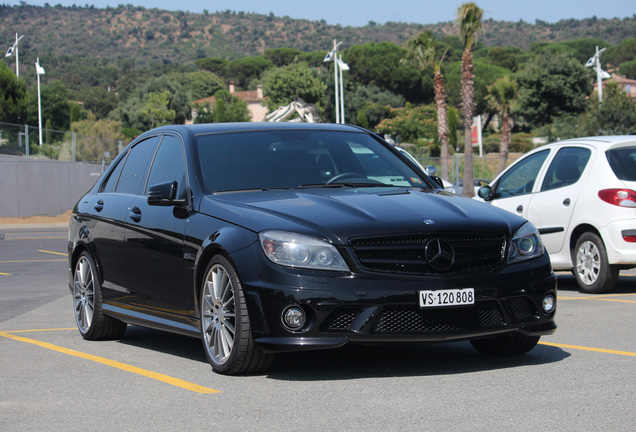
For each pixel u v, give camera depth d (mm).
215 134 5949
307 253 4492
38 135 31875
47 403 4301
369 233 4543
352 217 4688
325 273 4465
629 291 8922
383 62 124812
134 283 5902
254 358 4684
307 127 6277
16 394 4543
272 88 100375
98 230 6434
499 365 5012
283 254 4520
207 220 5082
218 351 4902
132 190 6301
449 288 4547
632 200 8461
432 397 4145
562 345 5668
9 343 6402
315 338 4434
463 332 4613
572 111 82812
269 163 5684
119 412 4043
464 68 37688
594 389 4250
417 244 4590
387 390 4336
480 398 4098
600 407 3857
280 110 35688
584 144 9148
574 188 9000
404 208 4871
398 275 4516
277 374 4840
